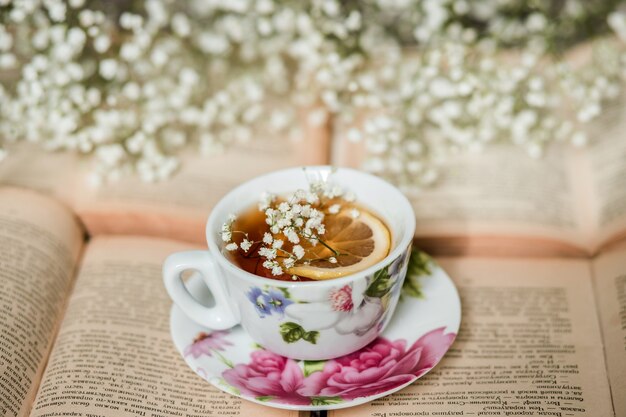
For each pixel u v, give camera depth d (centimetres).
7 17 52
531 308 41
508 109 52
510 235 46
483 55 57
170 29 64
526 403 35
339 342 34
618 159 50
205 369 35
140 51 54
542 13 58
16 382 36
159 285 43
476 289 42
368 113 58
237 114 59
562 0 66
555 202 49
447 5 58
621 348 37
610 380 36
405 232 34
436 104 57
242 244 35
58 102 52
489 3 61
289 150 55
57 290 42
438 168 53
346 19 58
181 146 56
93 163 53
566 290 42
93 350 38
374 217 37
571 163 52
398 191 37
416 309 38
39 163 53
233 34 58
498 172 52
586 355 37
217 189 51
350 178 39
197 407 35
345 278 32
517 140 54
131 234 48
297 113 60
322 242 35
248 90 57
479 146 54
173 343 39
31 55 56
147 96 57
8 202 47
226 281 34
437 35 58
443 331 36
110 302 42
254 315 34
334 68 54
